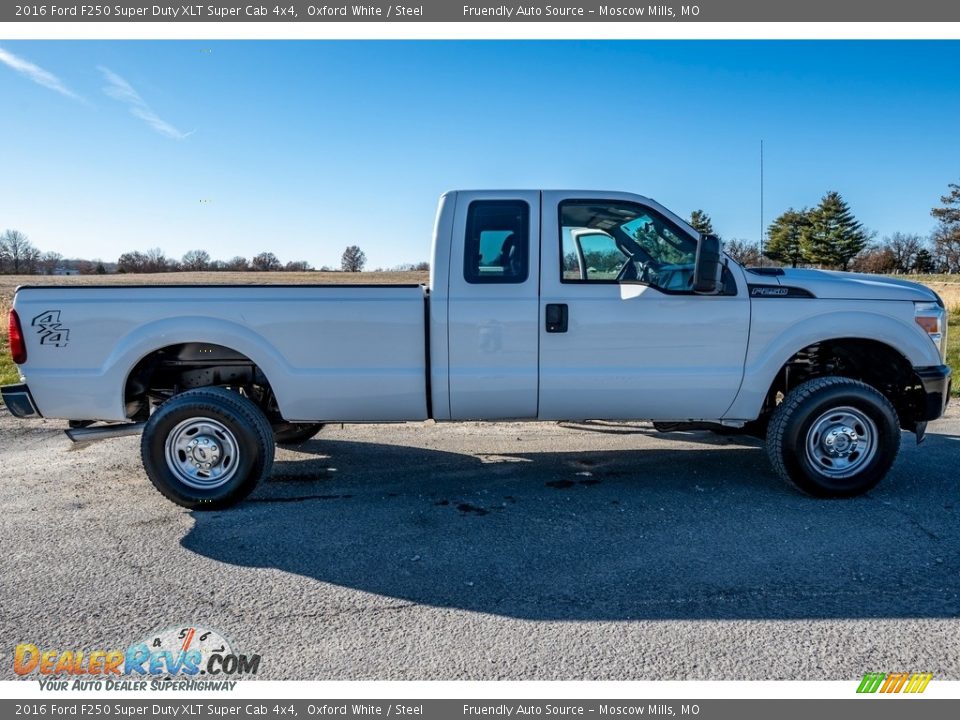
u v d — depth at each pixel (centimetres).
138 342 434
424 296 445
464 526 413
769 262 598
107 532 406
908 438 620
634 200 452
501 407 452
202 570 354
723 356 449
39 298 438
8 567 357
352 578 344
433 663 271
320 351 443
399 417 457
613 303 441
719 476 511
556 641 284
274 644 285
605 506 446
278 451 595
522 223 445
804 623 295
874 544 379
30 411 443
